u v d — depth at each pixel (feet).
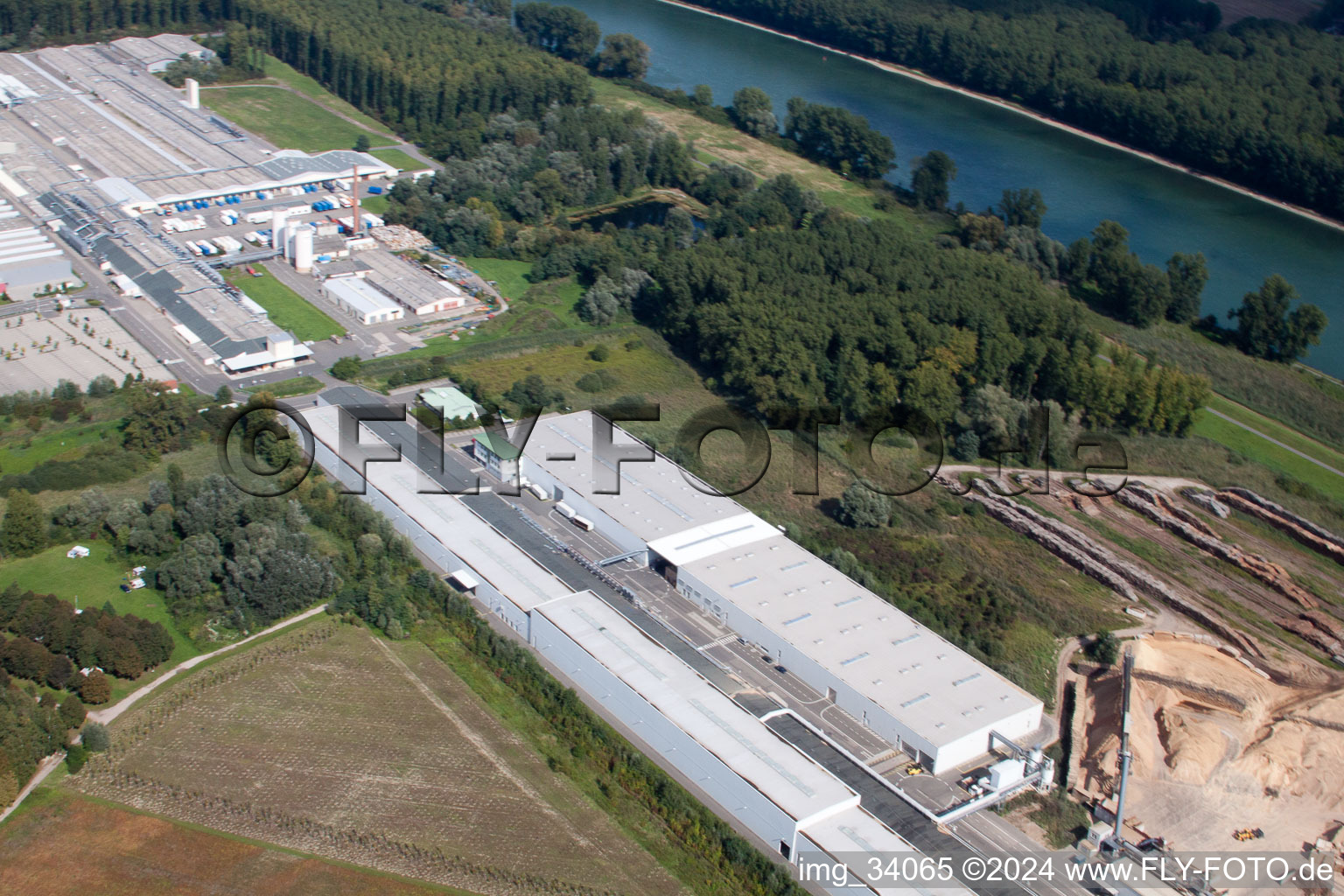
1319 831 645.10
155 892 582.76
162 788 642.63
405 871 600.80
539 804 645.10
